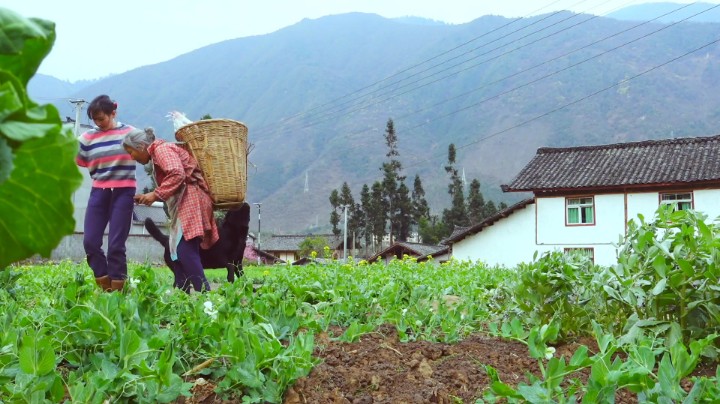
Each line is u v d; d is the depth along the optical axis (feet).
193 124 16.11
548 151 94.99
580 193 84.43
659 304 9.91
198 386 7.96
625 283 10.21
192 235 15.79
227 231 18.61
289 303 11.12
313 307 13.65
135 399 7.02
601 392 5.96
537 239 86.94
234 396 7.70
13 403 6.26
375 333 11.34
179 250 16.03
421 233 224.74
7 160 1.94
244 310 10.91
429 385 8.46
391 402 7.81
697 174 76.54
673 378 6.19
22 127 1.98
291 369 7.74
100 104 15.84
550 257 12.35
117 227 16.06
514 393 6.14
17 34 2.15
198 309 10.39
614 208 81.92
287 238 236.22
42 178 2.16
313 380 8.20
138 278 10.61
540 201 87.15
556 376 6.44
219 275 39.40
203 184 16.26
